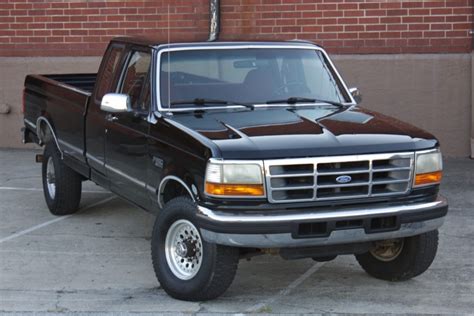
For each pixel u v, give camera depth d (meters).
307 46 8.06
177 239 6.64
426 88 13.01
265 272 7.61
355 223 6.25
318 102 7.63
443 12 12.81
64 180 9.37
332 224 6.16
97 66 14.17
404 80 13.04
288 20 13.34
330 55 13.23
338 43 13.20
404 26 12.95
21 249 8.31
